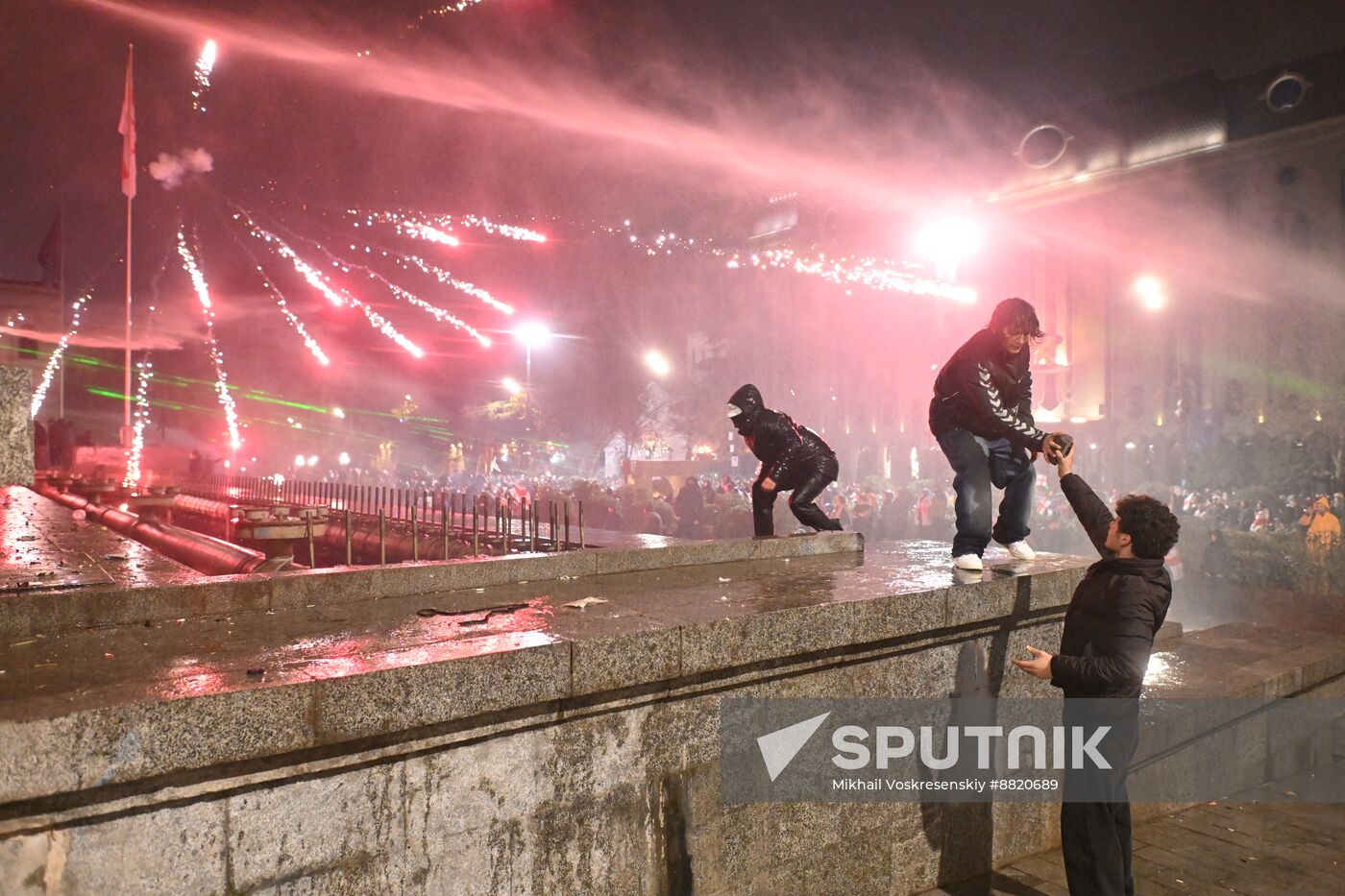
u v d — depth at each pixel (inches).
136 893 93.5
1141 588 149.4
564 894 127.8
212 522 386.3
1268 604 507.5
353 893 108.3
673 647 135.0
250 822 101.2
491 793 120.4
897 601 168.6
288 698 99.2
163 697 93.0
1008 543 233.1
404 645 122.0
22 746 83.9
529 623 139.7
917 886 179.9
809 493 262.2
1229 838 207.5
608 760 133.0
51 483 511.2
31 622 132.4
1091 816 150.5
